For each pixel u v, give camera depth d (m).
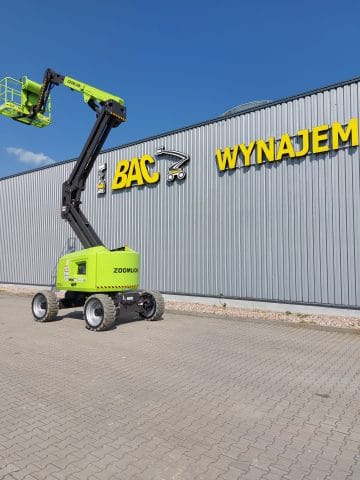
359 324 10.84
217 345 8.75
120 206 17.64
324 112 12.10
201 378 6.45
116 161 17.84
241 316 12.45
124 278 11.04
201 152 15.00
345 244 11.64
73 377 6.46
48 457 3.94
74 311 13.70
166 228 15.98
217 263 14.40
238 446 4.19
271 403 5.41
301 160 12.52
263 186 13.31
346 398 5.62
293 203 12.62
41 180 21.41
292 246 12.59
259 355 7.92
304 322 11.37
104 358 7.63
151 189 16.58
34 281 21.47
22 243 22.19
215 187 14.55
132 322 11.56
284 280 12.73
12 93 13.02
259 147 13.35
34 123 13.58
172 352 8.11
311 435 4.47
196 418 4.89
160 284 16.03
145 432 4.50
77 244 19.52
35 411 5.08
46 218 21.05
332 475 3.67
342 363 7.37
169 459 3.91
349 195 11.61
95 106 12.51
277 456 4.00
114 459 3.91
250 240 13.55
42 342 8.97
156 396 5.63
